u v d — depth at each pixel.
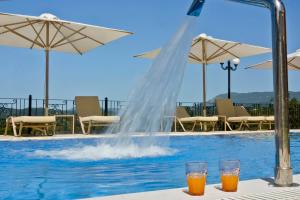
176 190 2.55
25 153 5.78
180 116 11.30
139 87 6.28
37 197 2.83
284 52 2.78
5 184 3.31
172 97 5.61
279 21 2.79
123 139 7.16
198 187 2.39
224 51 11.91
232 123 12.27
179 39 5.09
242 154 6.08
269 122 11.97
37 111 10.39
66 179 3.56
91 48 10.42
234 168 2.52
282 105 2.75
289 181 2.71
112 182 3.41
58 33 9.57
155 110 6.35
